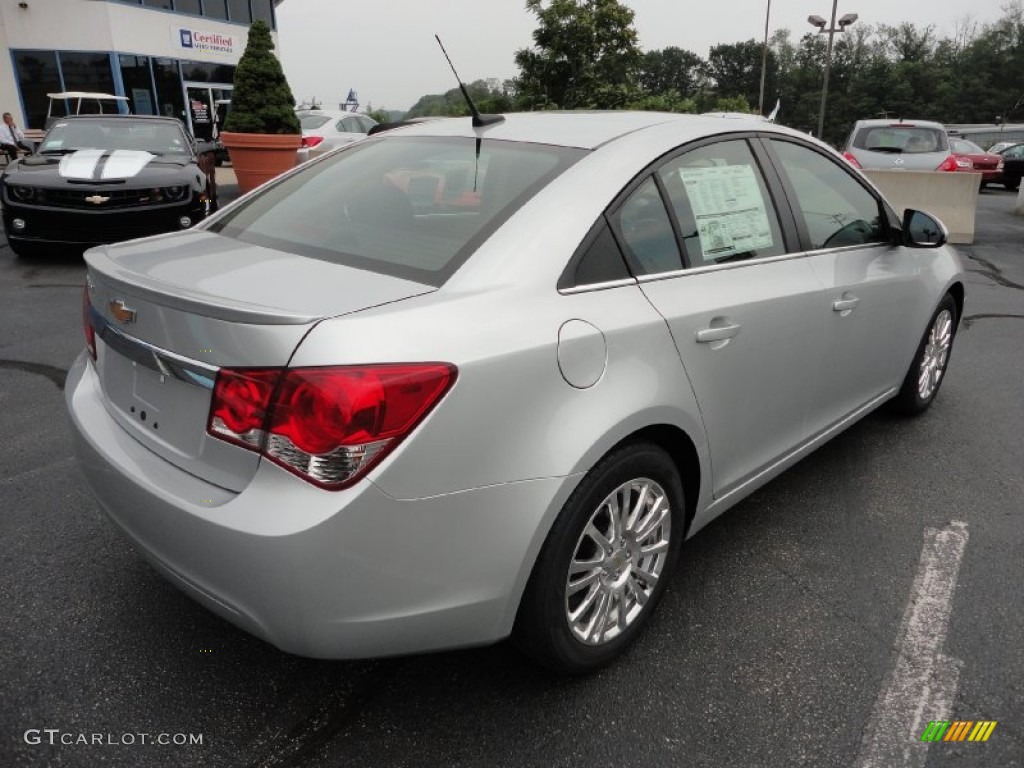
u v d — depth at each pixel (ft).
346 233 7.72
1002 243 36.63
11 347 17.31
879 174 37.06
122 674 7.57
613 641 7.66
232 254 7.59
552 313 6.71
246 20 86.33
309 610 5.82
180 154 29.73
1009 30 289.74
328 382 5.57
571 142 8.27
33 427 13.12
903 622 8.60
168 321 6.34
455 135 9.16
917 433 13.78
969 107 286.87
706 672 7.79
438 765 6.64
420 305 6.18
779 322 9.02
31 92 71.20
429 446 5.86
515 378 6.27
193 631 8.21
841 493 11.55
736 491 9.23
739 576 9.43
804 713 7.28
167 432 6.65
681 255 8.16
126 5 72.54
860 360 11.23
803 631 8.43
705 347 8.00
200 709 7.18
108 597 8.72
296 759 6.66
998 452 13.05
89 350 8.32
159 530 6.40
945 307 13.88
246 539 5.73
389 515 5.81
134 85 74.74
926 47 308.60
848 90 292.61
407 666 7.81
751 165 9.51
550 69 44.34
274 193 9.41
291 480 5.74
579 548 7.32
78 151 27.84
